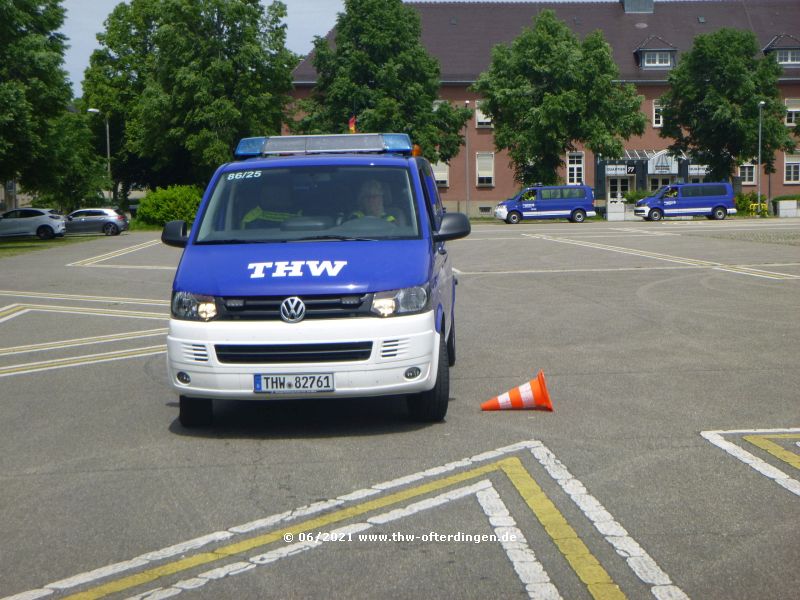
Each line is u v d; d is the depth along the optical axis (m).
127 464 6.48
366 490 5.71
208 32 60.56
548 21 60.84
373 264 7.19
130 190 78.06
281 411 8.12
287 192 8.17
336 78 60.41
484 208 75.06
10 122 42.38
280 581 4.35
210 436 7.26
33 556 4.76
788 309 14.26
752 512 5.18
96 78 71.62
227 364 6.87
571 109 58.81
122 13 71.19
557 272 21.50
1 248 39.28
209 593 4.23
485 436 7.03
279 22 62.31
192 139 59.44
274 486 5.86
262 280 7.01
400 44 60.72
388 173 8.33
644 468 6.07
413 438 7.02
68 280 22.78
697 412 7.70
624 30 77.25
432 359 7.04
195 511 5.41
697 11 78.38
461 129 71.62
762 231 39.59
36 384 9.66
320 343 6.80
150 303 17.34
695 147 66.50
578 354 10.68
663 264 23.08
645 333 12.14
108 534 5.05
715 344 11.18
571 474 5.96
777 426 7.18
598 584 4.24
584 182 75.00
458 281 19.89
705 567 4.41
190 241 7.90
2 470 6.41
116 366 10.66
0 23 43.75
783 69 71.25
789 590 4.14
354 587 4.26
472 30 76.88
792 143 64.81
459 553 4.65
